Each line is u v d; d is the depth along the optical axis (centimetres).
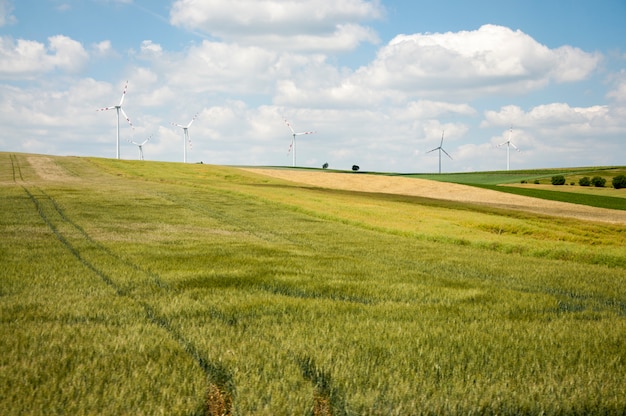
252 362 656
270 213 3941
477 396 578
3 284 1157
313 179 9856
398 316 973
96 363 634
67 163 8881
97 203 3831
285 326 852
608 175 14075
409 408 546
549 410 567
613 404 582
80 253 1716
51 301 1005
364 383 610
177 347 712
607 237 3738
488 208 5534
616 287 1501
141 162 10006
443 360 696
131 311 945
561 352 753
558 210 6450
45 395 538
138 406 524
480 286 1409
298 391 572
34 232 2267
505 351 754
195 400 543
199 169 9644
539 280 1606
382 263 1902
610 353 762
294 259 1797
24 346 695
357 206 4675
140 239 2228
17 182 5606
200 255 1803
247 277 1362
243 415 522
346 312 989
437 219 4000
